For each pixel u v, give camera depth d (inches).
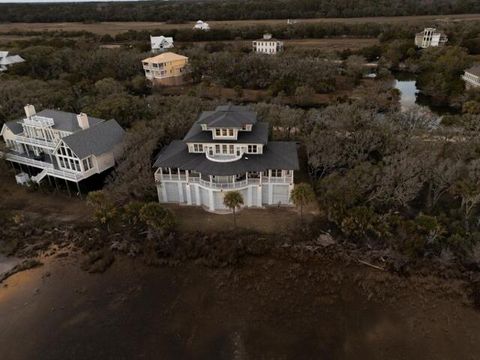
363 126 2416.3
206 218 1909.4
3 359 1272.1
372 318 1391.5
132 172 1971.0
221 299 1492.4
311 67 4163.4
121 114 2721.5
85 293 1535.4
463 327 1344.7
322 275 1587.1
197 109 2827.3
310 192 1749.5
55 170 2103.8
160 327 1378.0
